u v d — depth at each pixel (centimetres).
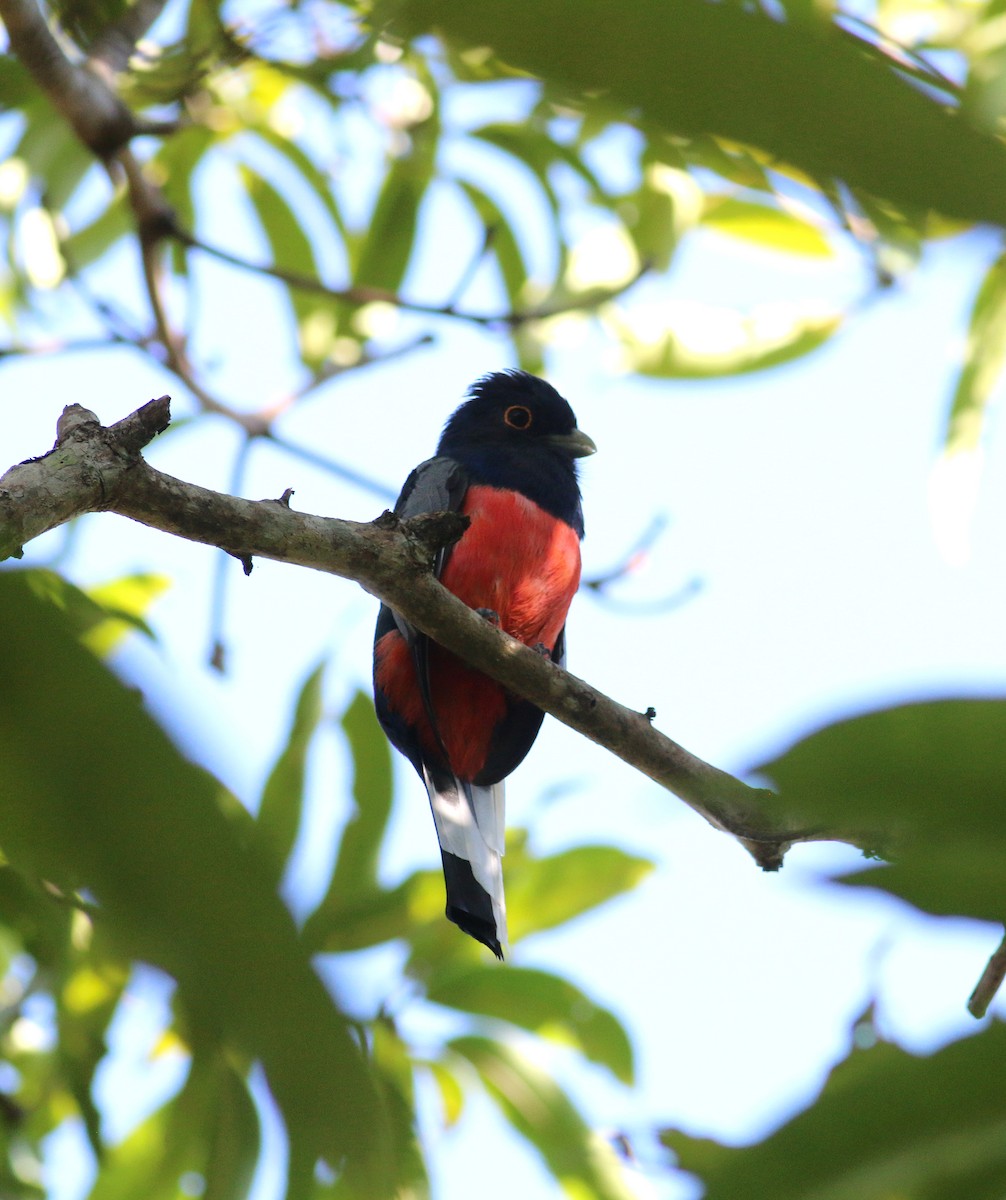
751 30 99
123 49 948
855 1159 142
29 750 111
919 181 101
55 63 907
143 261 1079
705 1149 162
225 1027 110
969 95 104
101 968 695
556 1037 893
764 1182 142
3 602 117
